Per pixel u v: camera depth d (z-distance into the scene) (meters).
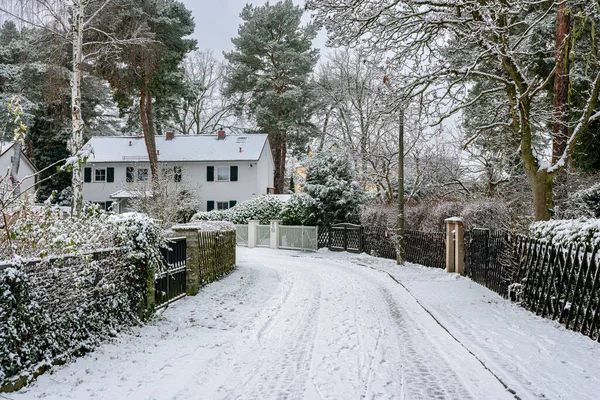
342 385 5.02
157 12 23.86
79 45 16.72
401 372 5.44
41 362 5.13
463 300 9.98
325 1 10.67
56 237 5.57
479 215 14.94
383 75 11.80
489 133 15.88
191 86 43.19
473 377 5.24
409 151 24.56
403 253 17.86
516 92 11.02
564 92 13.77
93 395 4.68
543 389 4.76
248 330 7.52
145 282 7.80
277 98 39.69
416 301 10.04
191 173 39.56
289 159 55.56
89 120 44.12
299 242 26.12
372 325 7.85
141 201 26.81
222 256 14.31
